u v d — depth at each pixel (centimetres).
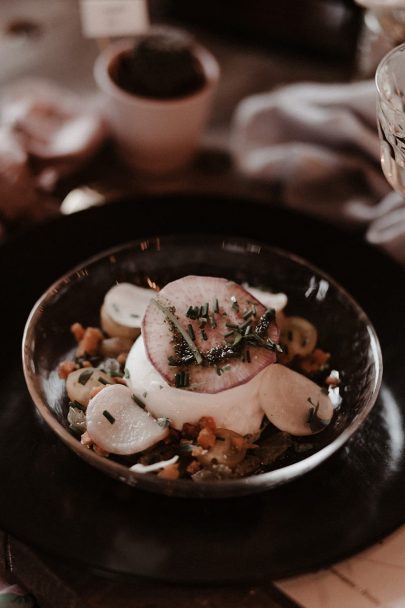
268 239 52
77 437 42
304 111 59
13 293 49
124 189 63
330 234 53
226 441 41
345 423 43
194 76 60
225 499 41
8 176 55
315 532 40
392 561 40
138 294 47
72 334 47
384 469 42
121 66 61
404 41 57
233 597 40
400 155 43
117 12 62
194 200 54
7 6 76
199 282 44
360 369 45
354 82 66
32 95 64
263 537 39
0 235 55
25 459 42
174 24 75
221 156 66
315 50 73
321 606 39
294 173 58
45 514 40
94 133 62
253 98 64
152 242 49
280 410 43
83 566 38
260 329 43
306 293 48
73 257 51
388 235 54
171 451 41
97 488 41
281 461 42
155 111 58
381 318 49
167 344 42
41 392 42
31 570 41
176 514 40
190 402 42
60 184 62
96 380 44
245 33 74
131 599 40
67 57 72
